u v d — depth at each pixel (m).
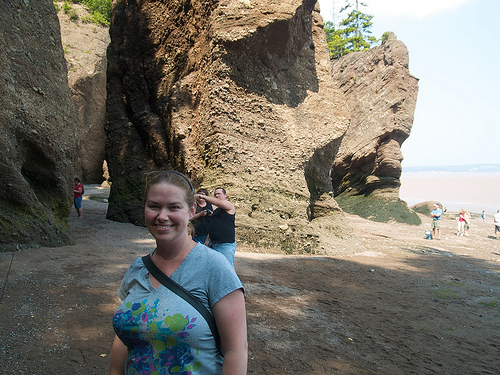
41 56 8.32
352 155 27.94
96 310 4.73
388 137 26.97
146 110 14.04
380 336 5.25
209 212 5.17
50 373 3.26
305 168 12.83
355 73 29.17
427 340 5.30
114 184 13.64
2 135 7.14
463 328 5.91
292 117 12.52
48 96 8.36
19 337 3.81
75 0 36.38
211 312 1.64
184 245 1.74
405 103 26.50
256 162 11.41
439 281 9.01
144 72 14.20
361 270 9.44
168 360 1.57
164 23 13.44
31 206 7.63
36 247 7.39
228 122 11.30
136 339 1.62
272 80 12.34
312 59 13.77
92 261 7.01
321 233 12.58
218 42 11.16
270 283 7.21
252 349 4.30
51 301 4.84
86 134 32.09
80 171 31.06
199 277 1.66
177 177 1.78
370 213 25.88
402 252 13.11
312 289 7.18
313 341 4.78
